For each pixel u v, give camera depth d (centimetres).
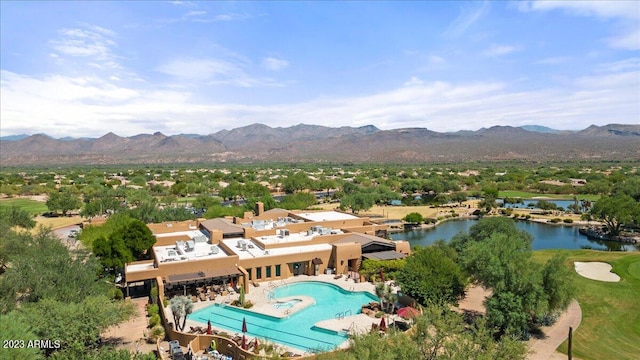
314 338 4128
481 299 5378
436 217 13100
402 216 13412
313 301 5175
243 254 6200
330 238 7025
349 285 5778
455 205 15750
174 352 3684
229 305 5016
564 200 16538
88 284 4409
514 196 17500
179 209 10625
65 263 4469
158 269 5431
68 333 3272
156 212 10144
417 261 5003
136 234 6062
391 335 2939
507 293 4169
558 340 4191
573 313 4884
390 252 6675
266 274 6050
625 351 4016
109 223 8100
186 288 5472
